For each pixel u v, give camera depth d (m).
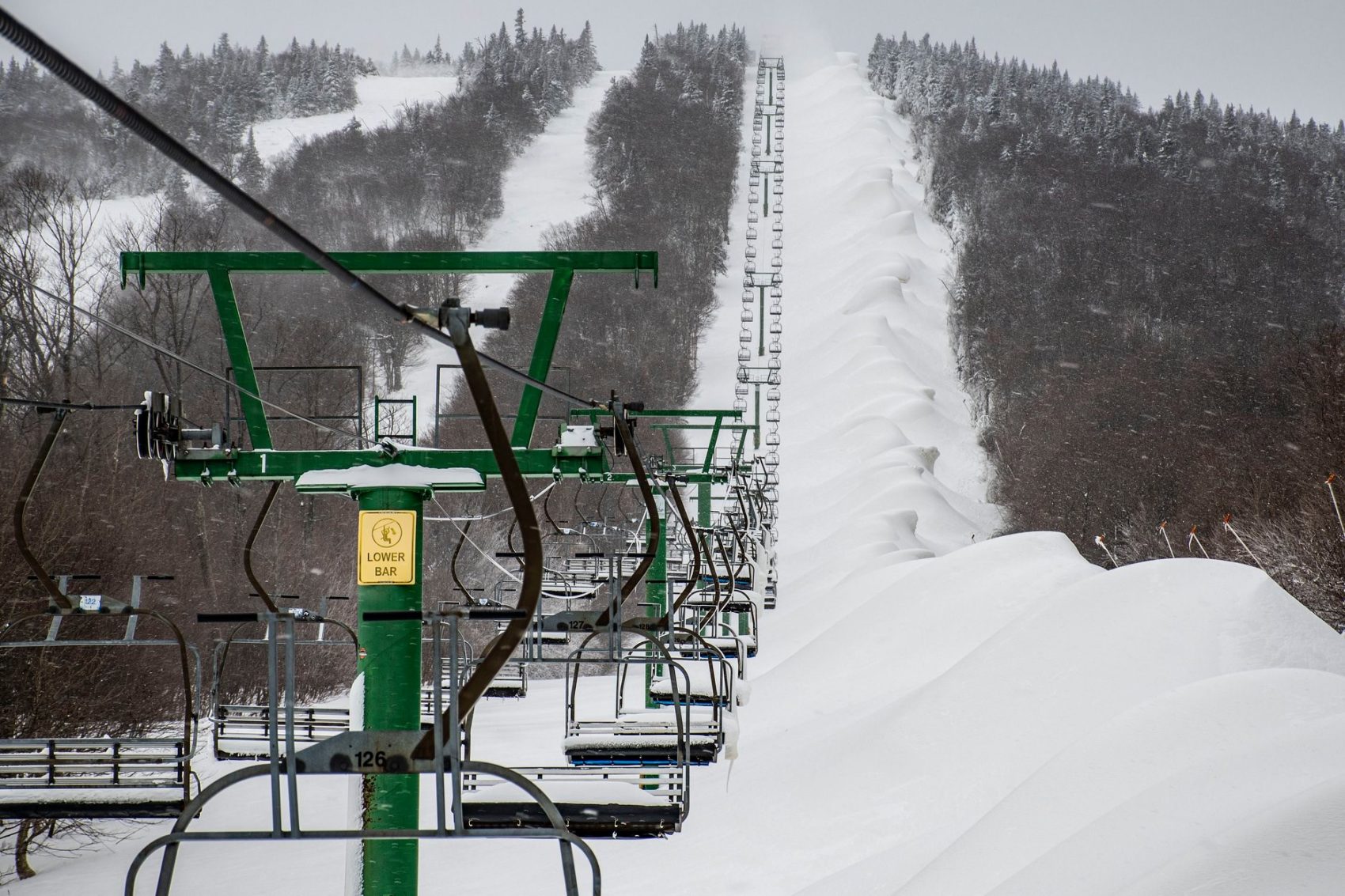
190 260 30.83
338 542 144.25
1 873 63.69
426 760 15.76
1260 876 23.66
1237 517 173.62
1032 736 48.72
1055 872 30.23
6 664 70.25
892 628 81.31
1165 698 39.53
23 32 8.23
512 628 14.63
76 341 134.50
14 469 85.81
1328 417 171.75
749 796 54.91
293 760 15.45
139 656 87.81
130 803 22.58
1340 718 32.88
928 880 36.97
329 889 54.12
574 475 32.09
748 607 55.53
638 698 109.19
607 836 25.69
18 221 136.25
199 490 126.62
